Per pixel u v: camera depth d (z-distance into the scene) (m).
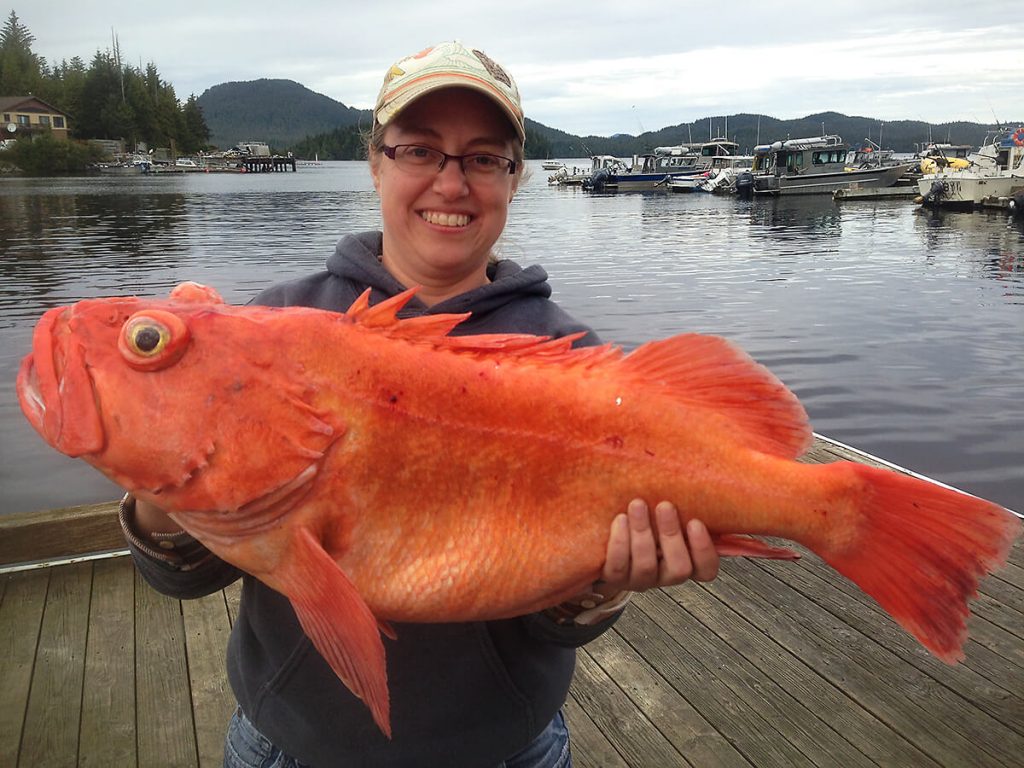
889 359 13.36
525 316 2.07
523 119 2.08
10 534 4.34
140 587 4.27
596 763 3.18
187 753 3.17
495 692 1.87
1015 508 8.08
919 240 30.42
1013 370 12.62
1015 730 3.29
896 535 1.60
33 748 3.17
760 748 3.24
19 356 12.87
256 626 1.88
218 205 48.72
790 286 20.77
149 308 1.44
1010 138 43.09
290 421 1.45
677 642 3.92
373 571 1.52
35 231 32.62
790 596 4.29
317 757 1.85
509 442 1.59
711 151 74.31
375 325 1.60
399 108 1.89
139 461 1.40
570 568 1.61
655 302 18.72
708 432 1.64
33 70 114.56
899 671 3.67
